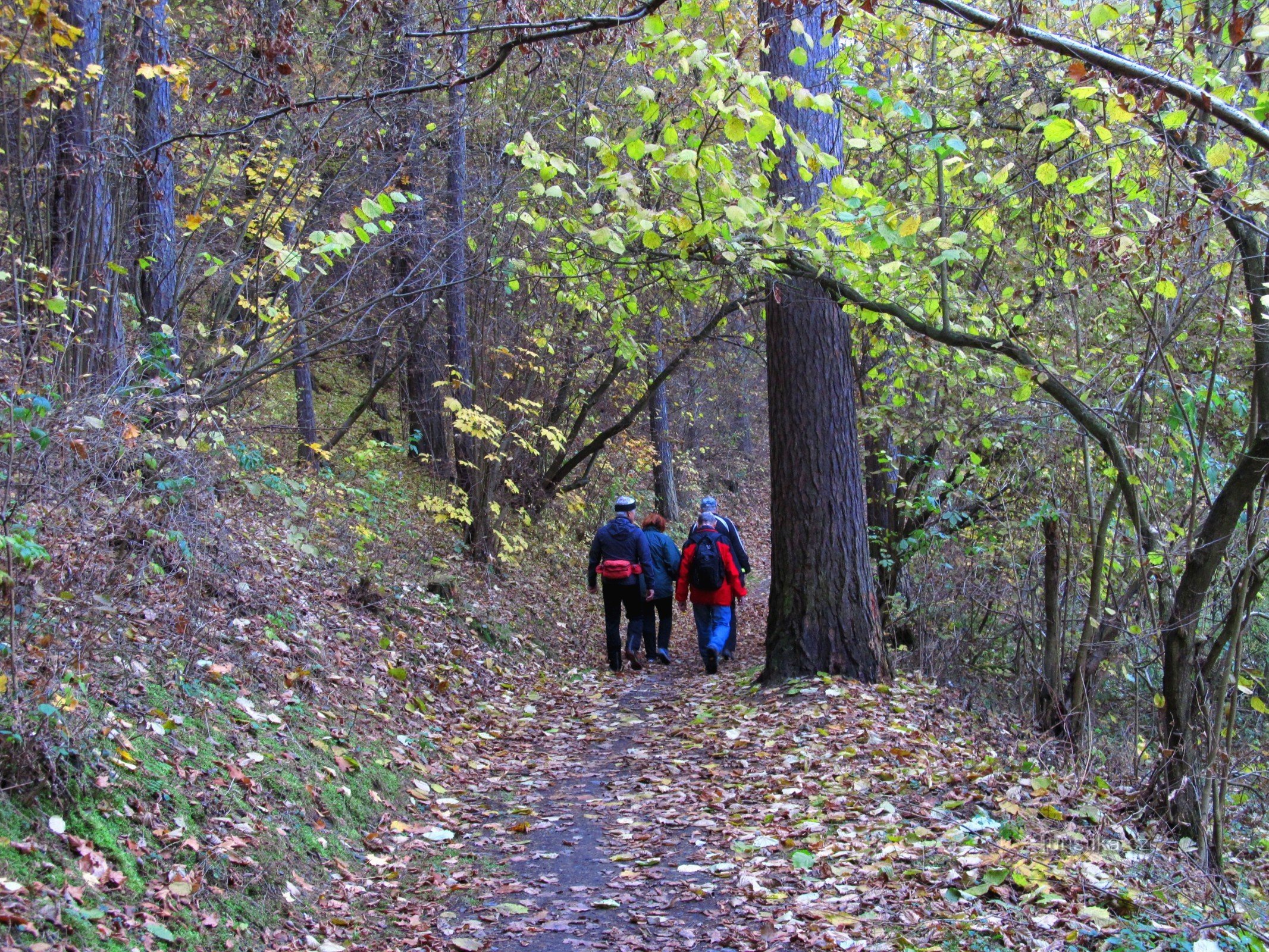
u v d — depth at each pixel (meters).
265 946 3.54
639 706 8.67
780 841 4.77
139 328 6.51
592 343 13.18
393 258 9.94
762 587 18.20
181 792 4.02
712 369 23.05
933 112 6.77
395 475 13.02
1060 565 8.39
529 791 6.14
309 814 4.64
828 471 8.11
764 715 7.27
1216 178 5.07
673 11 6.29
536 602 12.81
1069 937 3.59
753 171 6.44
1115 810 5.50
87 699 3.98
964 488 9.98
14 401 4.03
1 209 5.87
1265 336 5.16
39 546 3.62
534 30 5.15
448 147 8.88
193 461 5.56
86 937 2.92
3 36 4.66
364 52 6.87
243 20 5.85
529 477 14.21
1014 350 5.97
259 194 7.18
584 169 7.37
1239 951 3.84
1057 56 6.27
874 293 6.39
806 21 7.52
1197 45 4.77
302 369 11.57
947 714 7.53
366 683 6.81
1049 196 6.33
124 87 6.63
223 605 6.07
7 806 3.22
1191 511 5.57
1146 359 6.24
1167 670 5.49
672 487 23.19
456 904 4.21
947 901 3.93
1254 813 7.16
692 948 3.66
